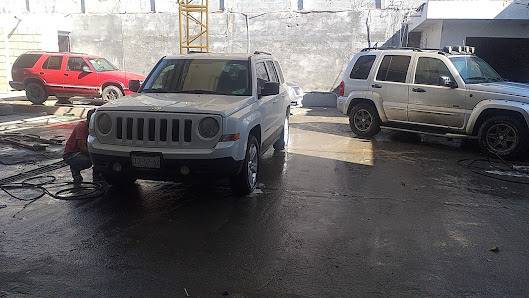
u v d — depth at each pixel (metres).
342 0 19.92
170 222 5.06
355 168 7.72
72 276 3.79
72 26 22.06
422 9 15.15
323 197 6.06
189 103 5.56
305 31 20.16
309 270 3.98
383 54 10.23
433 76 9.41
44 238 4.56
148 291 3.58
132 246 4.41
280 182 6.76
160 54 21.73
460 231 4.95
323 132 11.72
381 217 5.34
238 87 6.44
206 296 3.53
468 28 14.89
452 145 10.02
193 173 5.22
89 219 5.11
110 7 22.09
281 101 8.23
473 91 8.80
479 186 6.73
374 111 10.47
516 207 5.80
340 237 4.72
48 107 14.59
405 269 4.03
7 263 4.00
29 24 20.39
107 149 5.31
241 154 5.47
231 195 6.08
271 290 3.63
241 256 4.23
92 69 15.37
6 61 20.80
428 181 6.96
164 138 5.27
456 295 3.60
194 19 19.70
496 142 8.71
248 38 20.73
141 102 5.60
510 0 13.38
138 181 6.64
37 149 8.54
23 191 6.09
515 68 15.39
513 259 4.27
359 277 3.87
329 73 20.27
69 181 6.59
